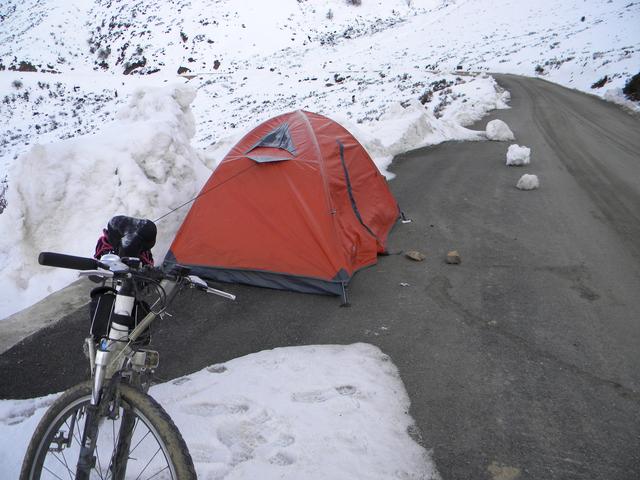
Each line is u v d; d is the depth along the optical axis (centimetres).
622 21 6481
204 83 8175
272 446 306
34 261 605
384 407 351
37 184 621
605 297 534
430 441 321
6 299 564
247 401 354
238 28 13000
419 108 1647
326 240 560
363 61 8662
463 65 6788
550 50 6203
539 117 2361
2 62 12144
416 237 732
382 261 647
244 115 5241
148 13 14112
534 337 452
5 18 16525
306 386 373
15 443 319
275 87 7006
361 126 1598
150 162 695
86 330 485
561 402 360
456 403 360
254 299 545
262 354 426
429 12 13400
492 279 584
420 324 479
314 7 14875
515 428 333
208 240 603
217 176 626
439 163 1267
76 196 643
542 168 1227
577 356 421
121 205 658
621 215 849
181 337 466
